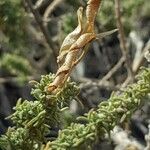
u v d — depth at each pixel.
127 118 2.17
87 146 2.09
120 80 7.32
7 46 5.88
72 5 6.11
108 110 2.15
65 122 2.27
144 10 7.92
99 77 8.72
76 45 2.01
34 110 2.16
